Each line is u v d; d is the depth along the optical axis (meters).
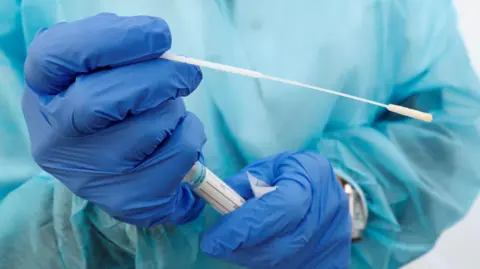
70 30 0.54
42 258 0.74
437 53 0.87
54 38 0.54
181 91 0.58
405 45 0.86
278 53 0.81
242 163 0.85
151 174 0.59
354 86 0.85
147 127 0.56
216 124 0.81
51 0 0.79
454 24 0.89
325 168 0.74
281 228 0.67
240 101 0.80
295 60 0.81
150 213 0.62
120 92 0.53
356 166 0.83
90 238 0.75
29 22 0.79
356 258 0.87
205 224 0.79
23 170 0.76
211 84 0.79
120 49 0.53
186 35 0.80
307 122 0.83
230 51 0.81
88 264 0.76
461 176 0.85
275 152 0.83
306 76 0.81
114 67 0.54
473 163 0.84
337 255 0.76
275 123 0.81
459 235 1.04
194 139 0.60
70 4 0.79
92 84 0.53
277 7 0.82
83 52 0.52
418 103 0.91
